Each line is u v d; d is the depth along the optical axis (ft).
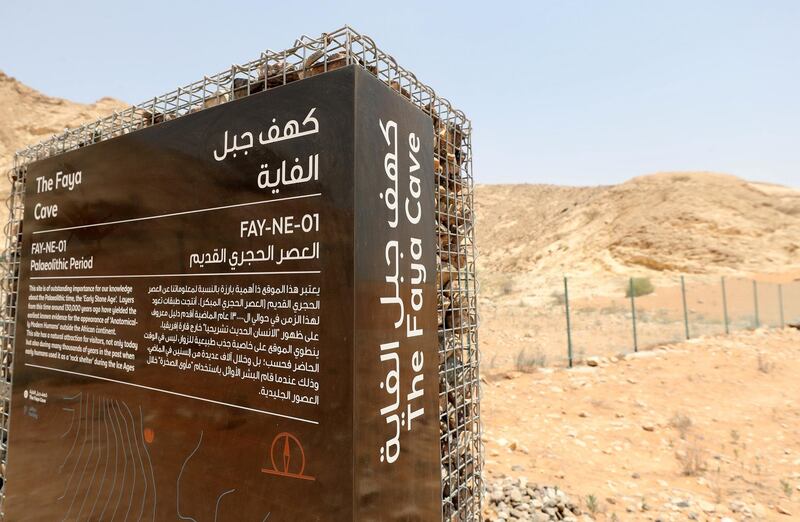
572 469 16.19
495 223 219.41
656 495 14.32
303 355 6.18
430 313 7.73
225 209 7.25
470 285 9.86
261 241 6.75
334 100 6.14
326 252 6.05
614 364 32.42
